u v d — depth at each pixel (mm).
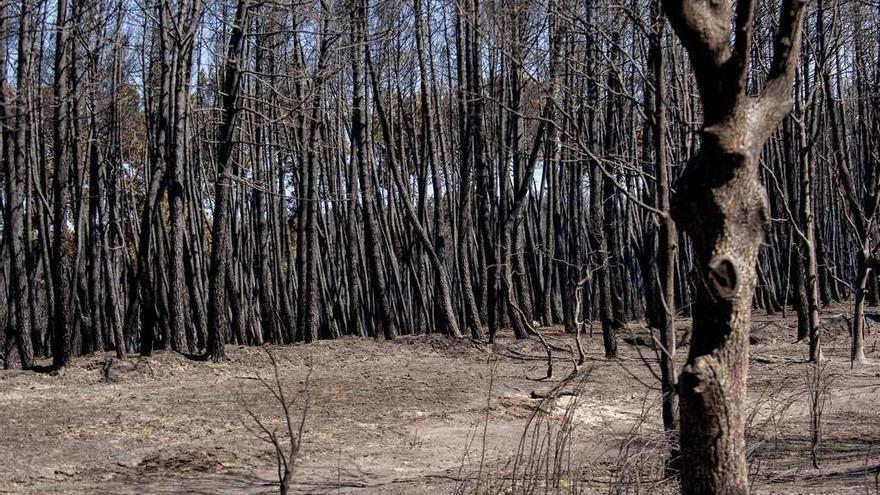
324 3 20891
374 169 27891
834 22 17531
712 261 4125
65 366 18719
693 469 4230
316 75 20953
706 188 4137
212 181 29984
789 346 21078
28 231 21766
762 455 9875
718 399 4156
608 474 9195
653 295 21219
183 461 11578
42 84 25031
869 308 28219
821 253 29859
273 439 5570
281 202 29781
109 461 11703
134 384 17812
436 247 25719
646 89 8719
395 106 36188
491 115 28375
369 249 24141
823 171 31641
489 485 8477
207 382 18109
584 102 16641
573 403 8820
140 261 19781
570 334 25328
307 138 24719
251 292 29125
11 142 21000
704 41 4082
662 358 7656
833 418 12625
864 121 27000
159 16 20422
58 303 18719
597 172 21859
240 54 19719
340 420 14438
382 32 23203
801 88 20344
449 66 29125
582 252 27516
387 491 9609
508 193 28938
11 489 10219
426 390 17266
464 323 29375
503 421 14406
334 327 29797
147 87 25578
